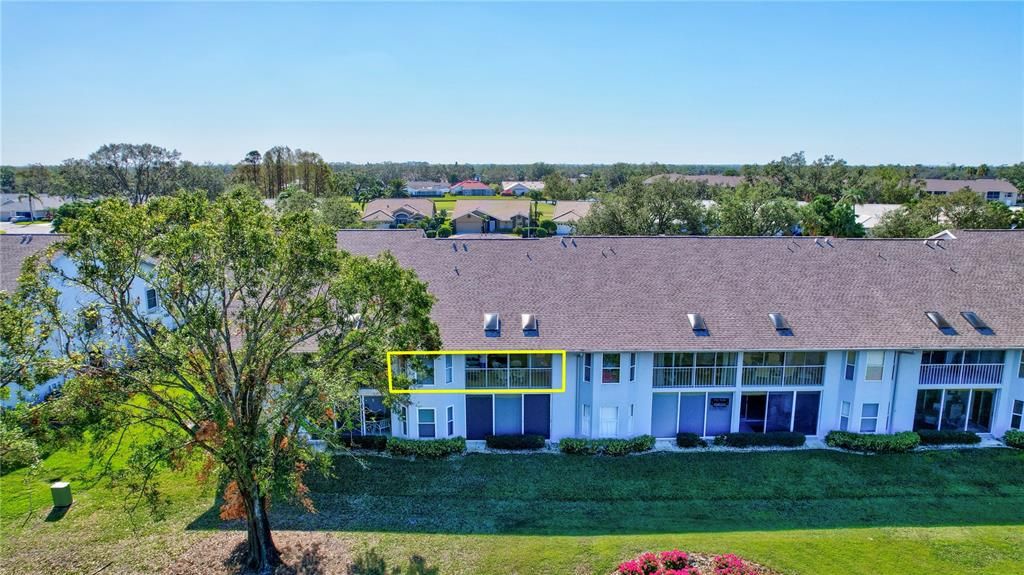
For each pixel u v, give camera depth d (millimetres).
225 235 14961
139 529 18688
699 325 24531
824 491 21141
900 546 17766
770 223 52906
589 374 24219
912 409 24969
